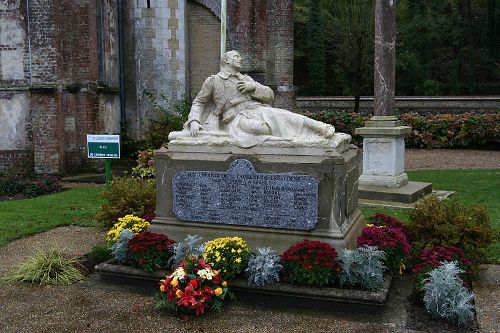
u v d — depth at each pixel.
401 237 5.78
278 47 18.12
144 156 14.17
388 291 5.36
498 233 6.87
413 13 37.03
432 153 19.59
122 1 18.05
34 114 14.52
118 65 18.08
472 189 11.50
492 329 4.70
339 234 5.54
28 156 15.05
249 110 6.24
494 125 20.59
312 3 36.75
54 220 9.11
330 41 31.52
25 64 14.81
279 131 5.92
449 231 6.07
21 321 4.97
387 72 10.61
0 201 11.88
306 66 39.19
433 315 4.91
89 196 11.44
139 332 4.71
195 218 6.09
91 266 6.52
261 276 5.18
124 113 18.27
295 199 5.64
